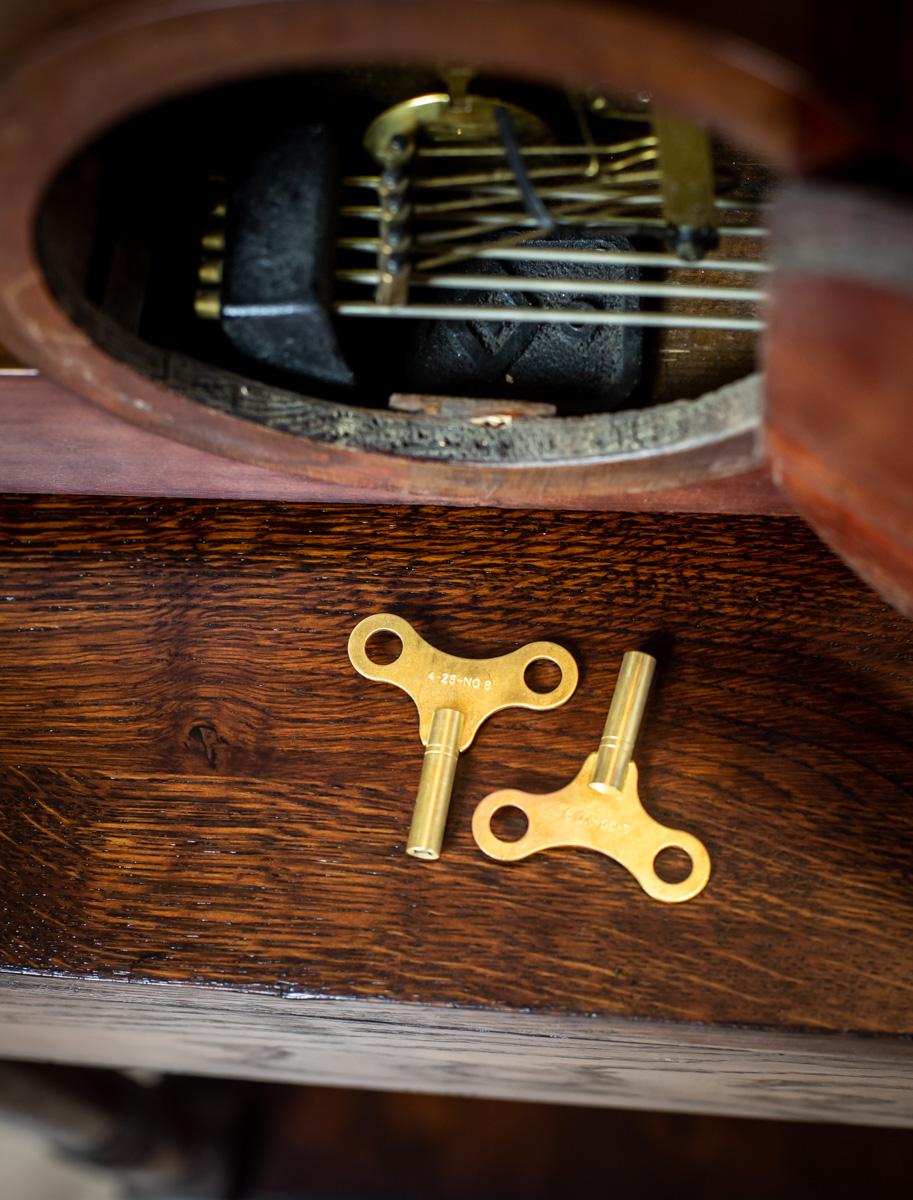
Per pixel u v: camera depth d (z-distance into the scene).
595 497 0.29
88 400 0.26
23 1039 0.38
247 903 0.28
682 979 0.27
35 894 0.29
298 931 0.28
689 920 0.27
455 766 0.29
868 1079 0.31
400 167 0.25
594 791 0.28
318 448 0.27
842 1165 0.59
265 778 0.29
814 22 0.18
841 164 0.19
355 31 0.18
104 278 0.25
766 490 0.28
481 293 0.29
